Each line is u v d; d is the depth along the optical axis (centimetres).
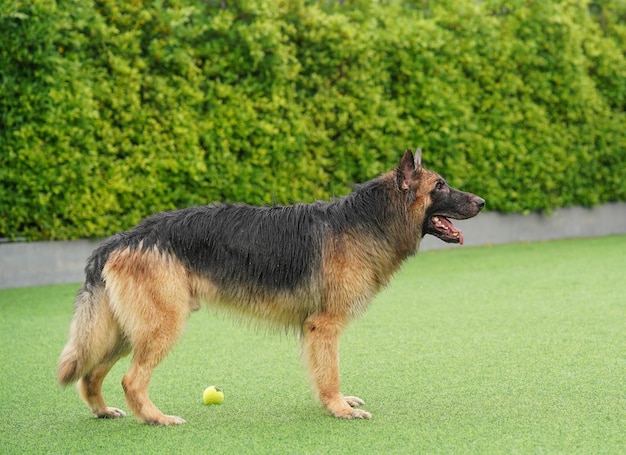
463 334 802
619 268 1175
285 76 1184
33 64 1044
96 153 1083
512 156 1433
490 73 1390
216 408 589
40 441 522
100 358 561
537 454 468
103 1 1084
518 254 1334
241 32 1132
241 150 1191
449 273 1169
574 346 738
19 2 1012
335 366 570
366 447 491
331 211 588
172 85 1128
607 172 1566
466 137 1373
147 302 548
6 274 1084
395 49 1303
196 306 571
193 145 1139
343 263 574
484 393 602
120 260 554
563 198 1523
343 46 1233
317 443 502
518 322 848
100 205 1098
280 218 583
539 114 1446
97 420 568
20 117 1038
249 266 571
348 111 1261
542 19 1431
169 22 1092
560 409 555
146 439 521
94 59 1094
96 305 557
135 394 550
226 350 764
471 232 1441
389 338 795
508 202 1451
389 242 590
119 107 1091
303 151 1236
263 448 495
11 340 824
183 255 561
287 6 1187
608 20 1559
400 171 589
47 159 1059
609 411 546
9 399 624
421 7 1379
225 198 1184
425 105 1329
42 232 1098
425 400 591
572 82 1466
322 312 574
